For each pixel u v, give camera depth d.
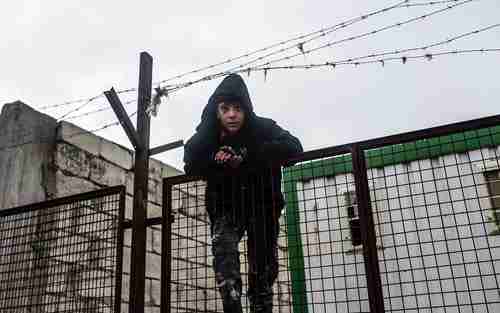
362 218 2.63
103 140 5.61
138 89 3.49
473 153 6.19
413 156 6.46
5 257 4.05
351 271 6.25
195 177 3.08
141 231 3.10
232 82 2.62
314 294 6.30
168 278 2.98
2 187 4.61
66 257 4.20
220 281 2.38
